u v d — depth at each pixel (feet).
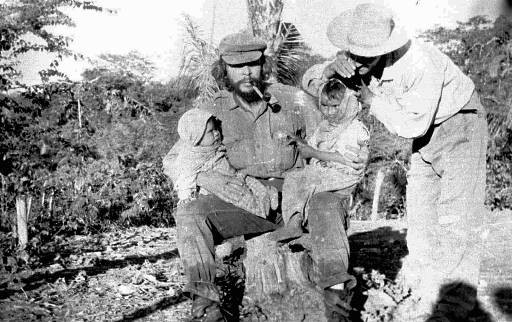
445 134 14.49
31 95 29.14
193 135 13.41
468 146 14.52
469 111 14.55
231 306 14.24
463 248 14.48
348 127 13.52
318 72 14.96
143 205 35.58
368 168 58.03
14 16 28.19
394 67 13.99
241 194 13.50
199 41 40.06
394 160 58.39
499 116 45.93
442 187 14.75
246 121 14.49
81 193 32.76
